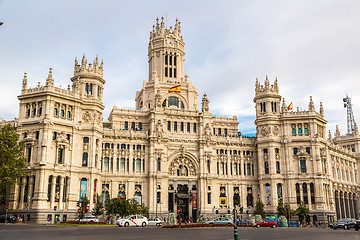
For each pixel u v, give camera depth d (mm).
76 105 105500
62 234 50156
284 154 123875
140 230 63531
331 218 120188
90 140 106188
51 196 95500
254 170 129125
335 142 173500
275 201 119500
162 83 135125
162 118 121375
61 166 98688
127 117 125688
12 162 89500
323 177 120625
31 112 100875
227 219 88375
